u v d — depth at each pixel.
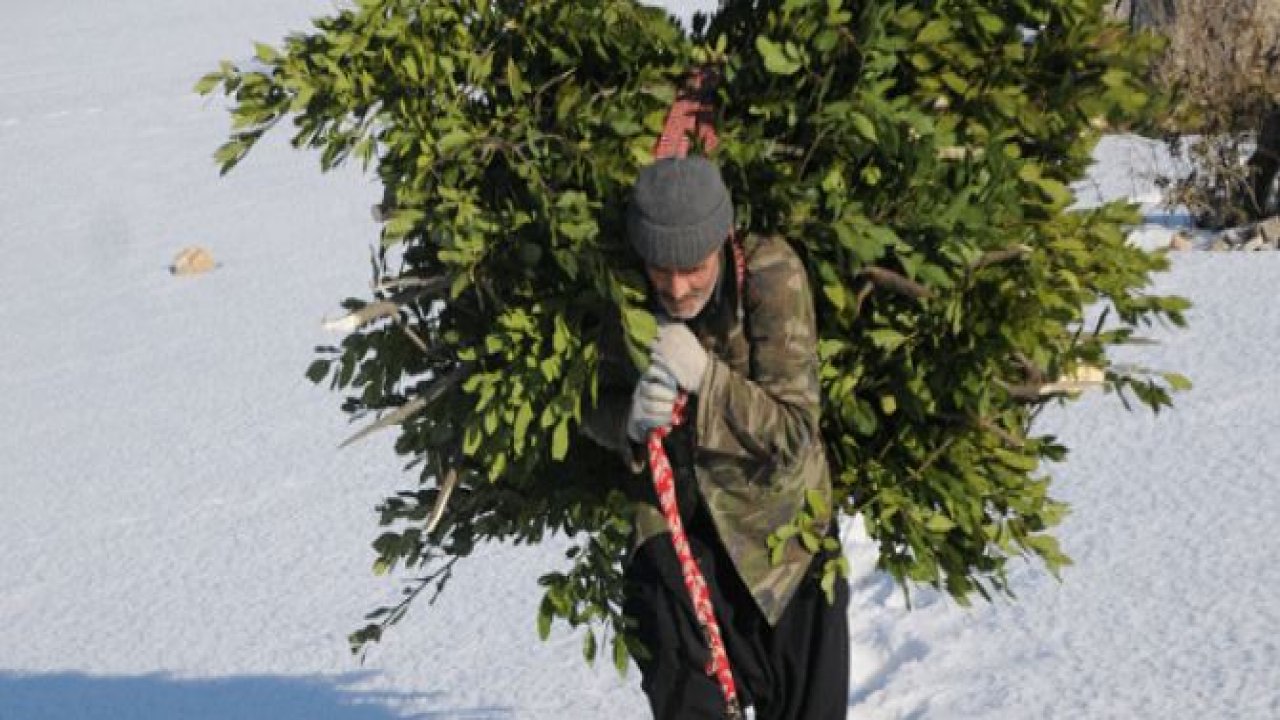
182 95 38.69
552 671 9.27
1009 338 5.11
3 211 28.28
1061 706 7.75
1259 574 9.05
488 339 5.14
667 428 5.18
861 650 8.81
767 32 5.25
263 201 26.34
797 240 5.27
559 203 5.01
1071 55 5.30
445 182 5.21
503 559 11.18
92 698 9.69
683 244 4.84
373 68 5.27
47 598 11.61
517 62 5.47
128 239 24.77
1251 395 12.08
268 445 14.53
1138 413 11.99
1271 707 7.48
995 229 5.04
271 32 48.38
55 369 18.28
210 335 18.81
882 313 5.35
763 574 5.40
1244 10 19.14
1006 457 5.48
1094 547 9.73
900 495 5.52
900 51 5.30
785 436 5.07
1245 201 17.86
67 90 41.50
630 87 5.38
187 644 10.45
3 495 14.12
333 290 20.12
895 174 5.20
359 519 12.38
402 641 10.00
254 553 11.96
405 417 5.38
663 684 5.62
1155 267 5.43
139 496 13.62
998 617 8.90
